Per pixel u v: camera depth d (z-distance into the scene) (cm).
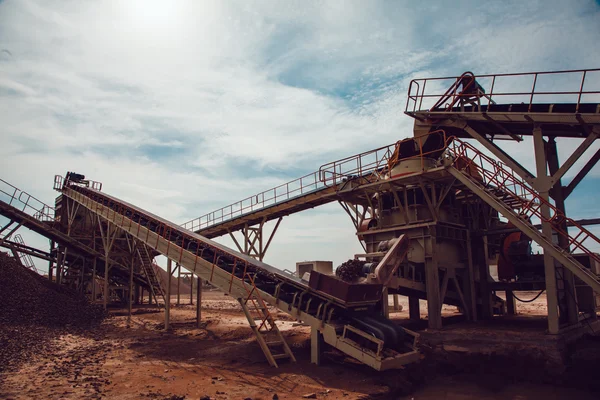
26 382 1089
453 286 1897
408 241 1658
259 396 1030
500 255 1903
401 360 1245
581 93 1309
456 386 1177
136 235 2331
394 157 1889
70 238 3231
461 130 1748
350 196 2039
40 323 2038
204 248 1961
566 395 1081
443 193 1756
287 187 2670
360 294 1370
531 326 1612
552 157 1631
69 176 3691
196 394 1038
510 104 1528
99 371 1256
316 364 1350
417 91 1755
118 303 3641
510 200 1911
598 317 2038
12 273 2573
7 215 3045
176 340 1828
